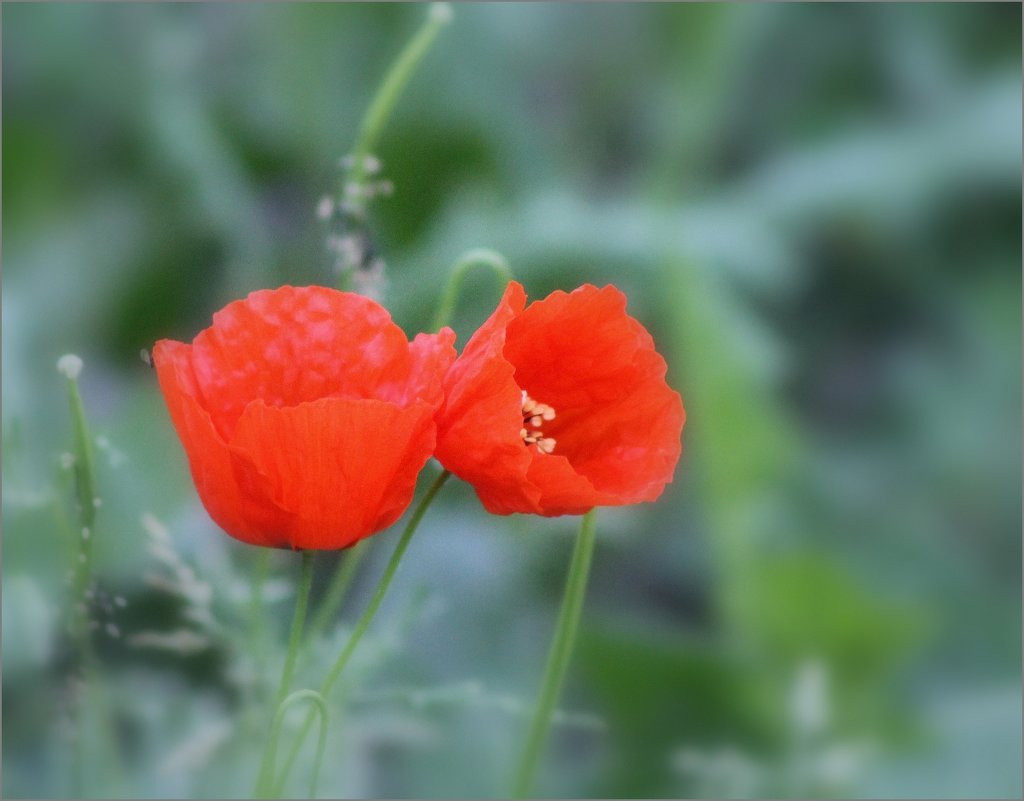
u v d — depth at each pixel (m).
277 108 1.40
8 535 1.13
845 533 1.23
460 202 1.31
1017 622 1.19
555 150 1.43
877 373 1.38
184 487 1.20
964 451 1.30
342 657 1.03
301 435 1.00
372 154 1.33
